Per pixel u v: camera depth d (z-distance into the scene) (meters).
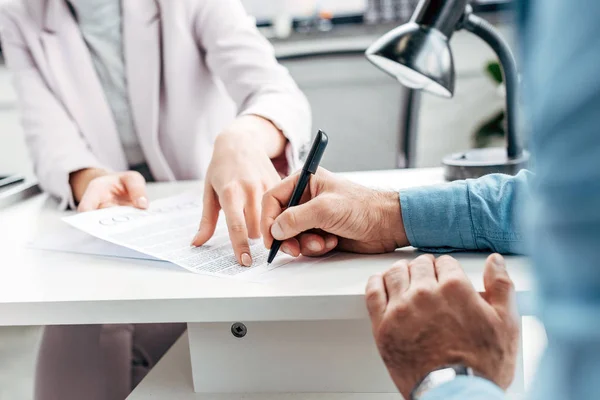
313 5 2.37
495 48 0.90
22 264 0.73
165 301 0.58
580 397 0.27
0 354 1.68
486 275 0.51
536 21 0.27
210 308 0.57
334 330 0.60
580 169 0.25
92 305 0.59
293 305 0.56
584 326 0.26
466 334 0.46
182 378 0.69
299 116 1.02
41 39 1.18
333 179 0.67
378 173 1.05
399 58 0.82
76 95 1.18
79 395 1.11
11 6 1.19
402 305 0.49
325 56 1.67
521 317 0.55
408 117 1.60
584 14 0.24
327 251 0.67
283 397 0.62
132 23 1.13
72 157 1.09
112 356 1.14
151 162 1.21
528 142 0.28
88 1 1.13
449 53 0.84
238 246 0.67
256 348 0.62
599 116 0.24
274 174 0.81
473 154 1.00
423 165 2.47
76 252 0.76
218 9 1.15
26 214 1.02
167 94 1.18
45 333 1.12
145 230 0.79
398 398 0.60
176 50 1.14
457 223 0.63
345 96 1.69
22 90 1.19
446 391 0.43
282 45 2.35
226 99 1.26
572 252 0.26
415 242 0.65
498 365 0.46
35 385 1.12
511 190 0.64
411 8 2.28
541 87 0.26
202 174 1.23
